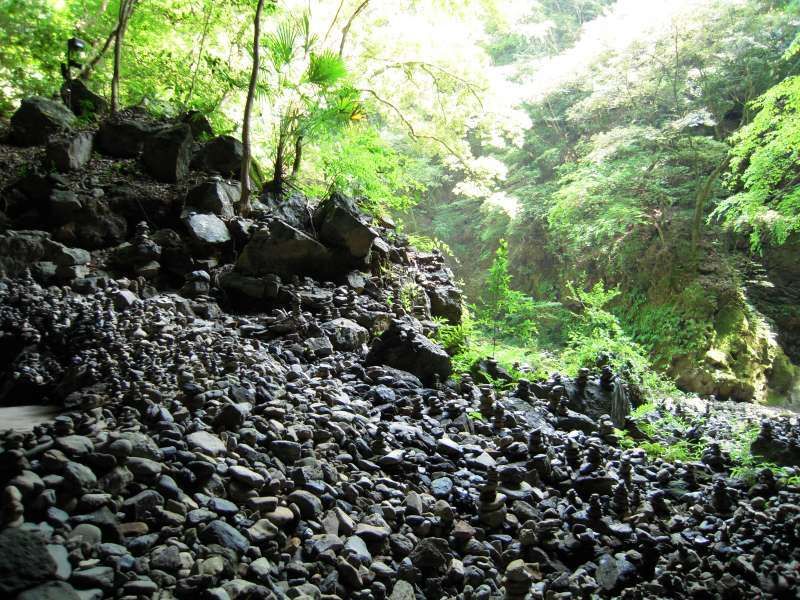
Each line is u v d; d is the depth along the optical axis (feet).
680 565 10.90
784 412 38.91
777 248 60.18
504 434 15.29
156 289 19.52
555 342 59.77
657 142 59.62
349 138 27.17
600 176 59.77
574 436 17.01
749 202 47.11
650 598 9.89
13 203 20.98
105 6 32.91
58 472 8.11
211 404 11.55
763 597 10.19
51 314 15.10
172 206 22.45
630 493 13.41
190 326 16.66
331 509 9.91
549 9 87.86
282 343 17.58
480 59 49.70
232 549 8.17
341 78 26.53
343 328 19.01
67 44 29.96
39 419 10.87
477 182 52.29
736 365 51.16
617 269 62.03
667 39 59.06
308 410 13.11
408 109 49.93
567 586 9.87
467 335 24.23
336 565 8.76
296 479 10.14
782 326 57.98
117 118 25.52
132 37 32.71
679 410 26.45
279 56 25.31
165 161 23.44
